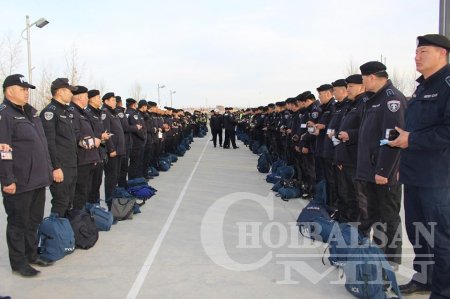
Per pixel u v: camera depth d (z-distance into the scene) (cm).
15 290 421
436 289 368
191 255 521
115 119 779
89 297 404
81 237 543
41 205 487
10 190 437
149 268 478
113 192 744
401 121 430
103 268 480
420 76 380
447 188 355
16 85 454
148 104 1252
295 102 962
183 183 1068
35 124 481
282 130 1105
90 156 634
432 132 344
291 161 1028
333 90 662
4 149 433
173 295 407
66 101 557
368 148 464
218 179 1133
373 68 455
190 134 2583
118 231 629
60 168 535
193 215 724
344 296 404
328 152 651
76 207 633
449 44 351
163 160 1327
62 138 550
